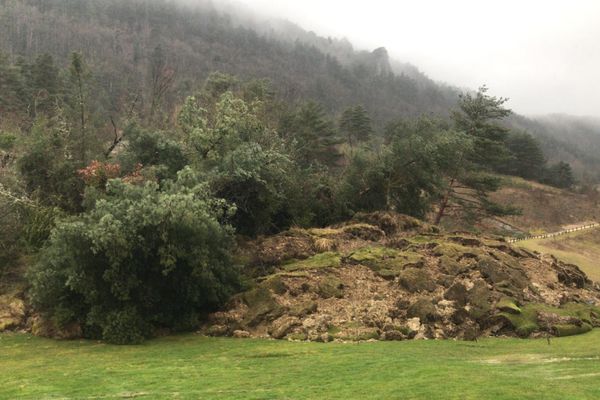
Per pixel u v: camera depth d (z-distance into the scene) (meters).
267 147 25.09
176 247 14.73
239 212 22.33
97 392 9.19
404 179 30.34
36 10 121.00
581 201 89.25
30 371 11.12
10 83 52.28
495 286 17.44
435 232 24.86
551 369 10.15
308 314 15.48
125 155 23.41
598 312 17.36
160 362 11.74
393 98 155.50
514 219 74.88
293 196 25.14
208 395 8.74
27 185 23.20
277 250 20.19
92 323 14.50
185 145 23.11
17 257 19.58
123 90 60.59
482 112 42.00
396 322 15.08
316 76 142.12
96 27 121.38
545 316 15.78
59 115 27.14
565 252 50.31
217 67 113.25
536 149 98.69
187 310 15.83
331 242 21.02
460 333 14.78
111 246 13.88
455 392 8.09
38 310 16.02
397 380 9.23
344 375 9.92
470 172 41.50
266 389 9.03
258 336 14.66
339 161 54.16
